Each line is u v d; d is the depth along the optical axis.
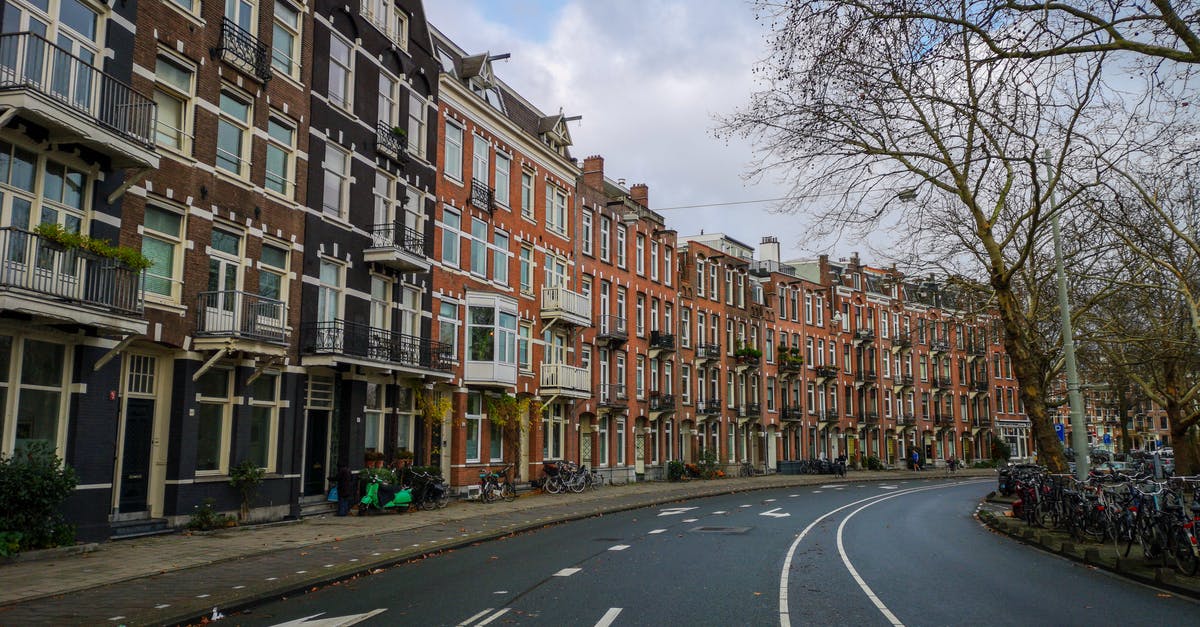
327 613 9.37
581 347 36.44
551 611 9.35
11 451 13.37
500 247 30.94
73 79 14.19
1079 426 19.00
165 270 16.86
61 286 13.34
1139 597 10.45
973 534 18.75
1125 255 25.48
